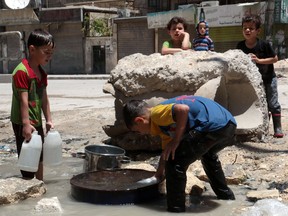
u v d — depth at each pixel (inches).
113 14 1270.9
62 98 542.3
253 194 159.6
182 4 1181.1
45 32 177.6
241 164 201.5
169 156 144.9
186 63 223.6
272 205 133.5
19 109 174.7
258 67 247.3
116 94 232.8
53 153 178.5
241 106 240.5
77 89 696.4
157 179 164.2
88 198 158.2
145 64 233.1
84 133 300.5
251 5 938.7
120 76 231.8
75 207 153.6
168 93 220.7
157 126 145.9
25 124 170.1
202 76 216.2
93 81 939.3
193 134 142.9
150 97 222.5
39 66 180.7
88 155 191.2
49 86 788.6
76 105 454.9
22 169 171.6
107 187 160.7
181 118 137.9
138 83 225.0
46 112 185.9
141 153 233.6
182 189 146.6
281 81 719.7
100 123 330.6
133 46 1178.6
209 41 283.1
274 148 221.1
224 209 149.7
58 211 148.3
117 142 239.8
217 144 151.3
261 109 236.7
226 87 241.1
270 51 242.8
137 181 169.3
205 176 184.2
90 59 1243.8
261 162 201.6
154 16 1111.0
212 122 143.4
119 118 233.8
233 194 160.6
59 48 1290.6
